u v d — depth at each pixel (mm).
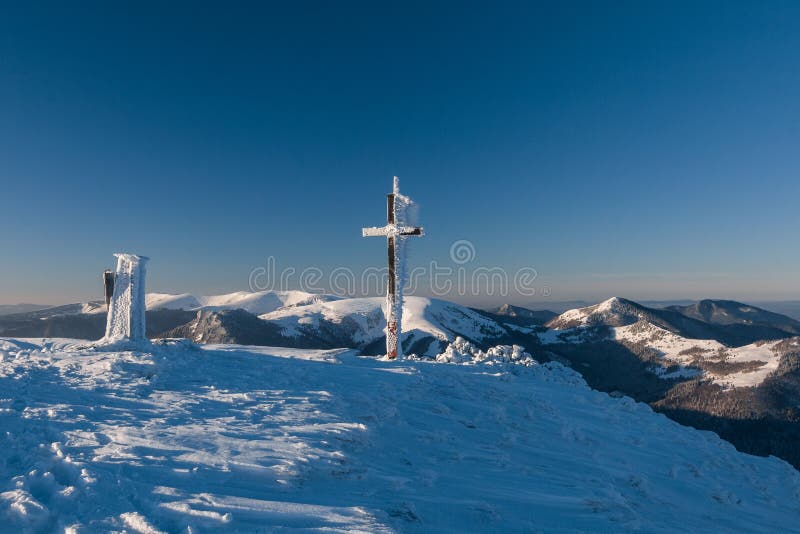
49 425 7207
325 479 6551
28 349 16484
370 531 4750
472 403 14055
